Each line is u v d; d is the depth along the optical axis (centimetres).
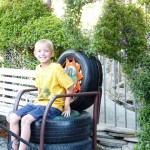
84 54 386
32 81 465
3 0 562
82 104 383
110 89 560
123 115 482
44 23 503
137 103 377
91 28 385
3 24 538
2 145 431
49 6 563
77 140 361
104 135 423
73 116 360
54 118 351
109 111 501
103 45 355
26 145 343
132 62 369
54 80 362
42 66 374
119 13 361
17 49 537
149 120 350
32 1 538
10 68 524
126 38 367
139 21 369
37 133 348
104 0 363
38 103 365
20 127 356
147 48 375
